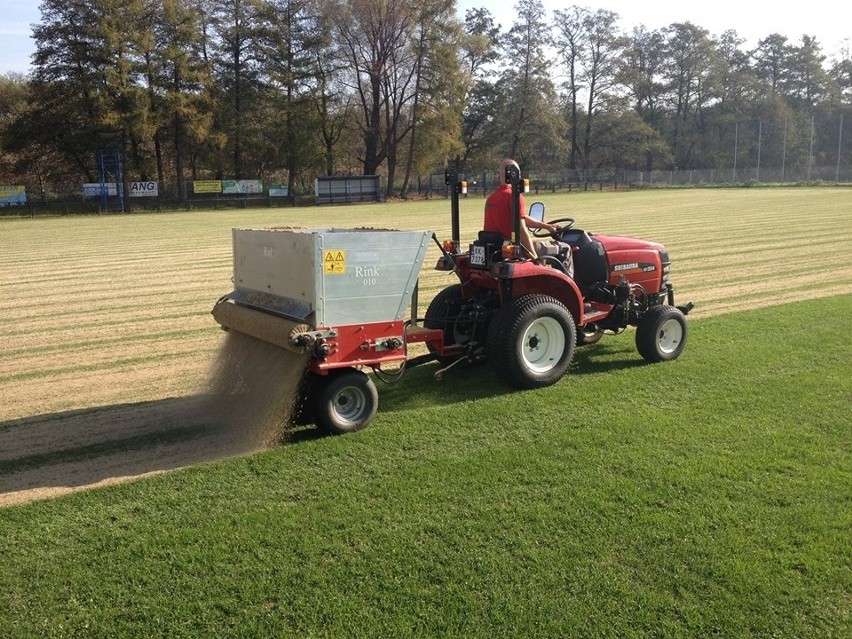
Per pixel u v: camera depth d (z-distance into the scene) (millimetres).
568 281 6609
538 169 74875
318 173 59531
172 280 14117
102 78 46938
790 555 3652
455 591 3385
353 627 3145
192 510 4238
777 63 85562
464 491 4391
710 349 7785
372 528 3961
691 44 80125
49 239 24062
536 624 3160
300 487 4520
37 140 48469
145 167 52625
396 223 28406
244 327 5656
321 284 5156
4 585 3498
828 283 12383
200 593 3396
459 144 59344
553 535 3854
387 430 5473
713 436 5219
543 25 67875
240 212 42656
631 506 4160
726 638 3078
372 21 55812
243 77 55000
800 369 6922
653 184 67125
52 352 8523
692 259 15453
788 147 77875
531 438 5262
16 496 4555
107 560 3697
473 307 6676
